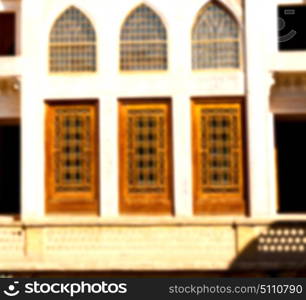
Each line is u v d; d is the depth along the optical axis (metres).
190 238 13.92
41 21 14.44
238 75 14.16
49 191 14.36
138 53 14.34
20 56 14.38
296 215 14.16
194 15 14.29
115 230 14.05
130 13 14.38
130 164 14.28
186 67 14.24
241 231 13.79
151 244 13.98
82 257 14.03
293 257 13.66
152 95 14.24
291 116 15.34
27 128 14.31
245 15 14.16
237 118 14.17
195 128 14.23
